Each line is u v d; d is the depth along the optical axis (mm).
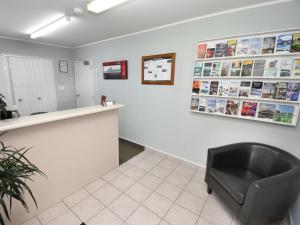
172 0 1733
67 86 4387
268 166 1698
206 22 2121
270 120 1831
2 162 1008
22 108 3619
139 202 1828
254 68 1854
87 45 3916
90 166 2100
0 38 3172
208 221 1604
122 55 3225
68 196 1884
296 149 1762
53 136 1644
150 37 2721
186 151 2625
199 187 2092
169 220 1611
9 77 3365
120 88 3432
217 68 2090
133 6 1879
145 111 3064
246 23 1860
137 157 2863
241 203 1399
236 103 2025
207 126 2342
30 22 2430
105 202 1814
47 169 1645
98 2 1636
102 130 2180
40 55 3779
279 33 1690
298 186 1393
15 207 1462
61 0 1750
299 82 1646
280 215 1449
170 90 2637
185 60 2387
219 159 1810
